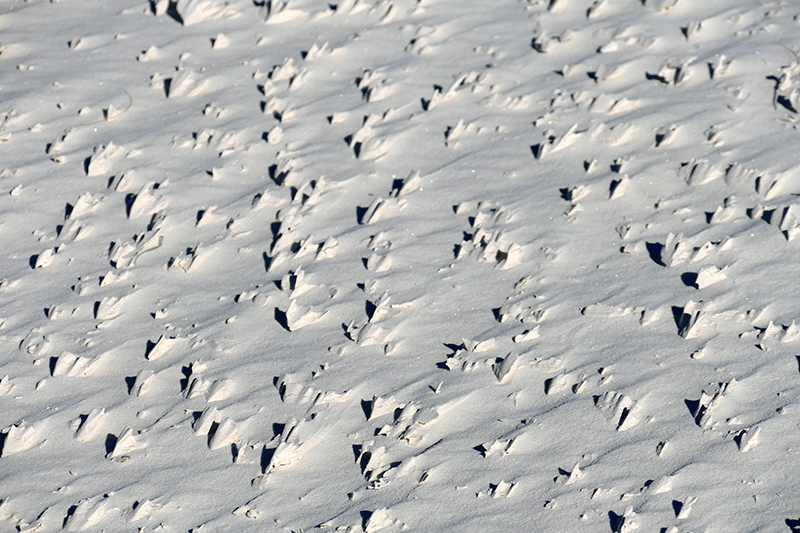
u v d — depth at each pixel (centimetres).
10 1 696
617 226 435
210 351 397
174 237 473
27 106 589
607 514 298
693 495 298
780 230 408
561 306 393
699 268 398
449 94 549
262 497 327
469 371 368
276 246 456
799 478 297
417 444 339
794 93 492
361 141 521
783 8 577
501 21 623
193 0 662
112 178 523
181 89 591
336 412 357
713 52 547
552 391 353
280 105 564
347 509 317
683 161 466
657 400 339
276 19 651
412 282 421
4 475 351
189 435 358
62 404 383
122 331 418
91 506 329
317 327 404
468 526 303
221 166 519
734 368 346
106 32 663
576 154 487
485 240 436
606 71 543
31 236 490
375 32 626
